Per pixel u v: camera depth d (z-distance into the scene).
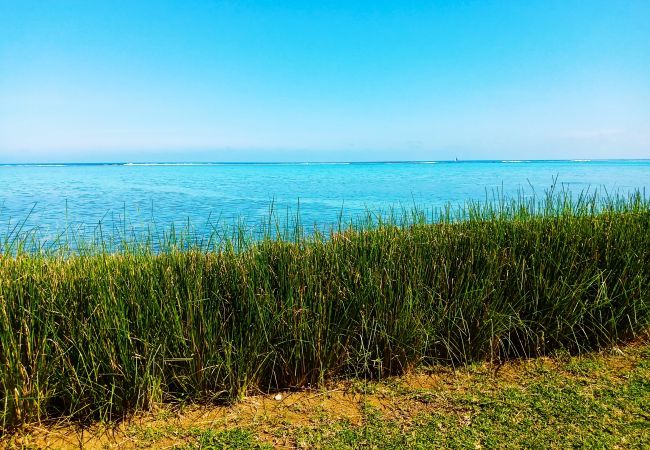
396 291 3.19
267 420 2.54
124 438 2.38
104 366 2.57
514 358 3.29
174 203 18.27
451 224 3.97
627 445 2.20
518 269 3.44
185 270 3.05
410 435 2.35
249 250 3.30
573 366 3.11
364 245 3.52
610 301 3.38
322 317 2.96
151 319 2.75
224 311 2.99
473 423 2.45
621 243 3.65
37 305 2.64
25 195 22.06
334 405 2.71
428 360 3.22
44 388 2.50
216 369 2.78
